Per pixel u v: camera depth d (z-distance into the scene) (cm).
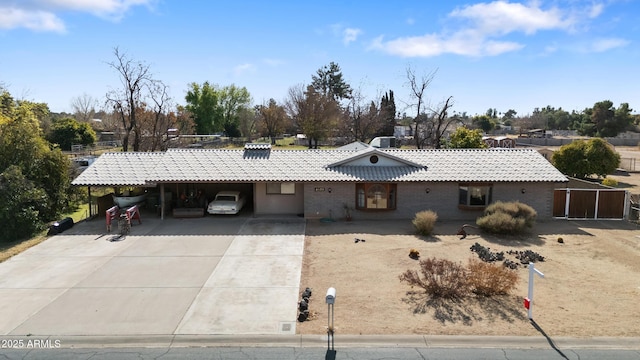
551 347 948
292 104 8075
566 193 2161
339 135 7188
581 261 1513
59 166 2366
